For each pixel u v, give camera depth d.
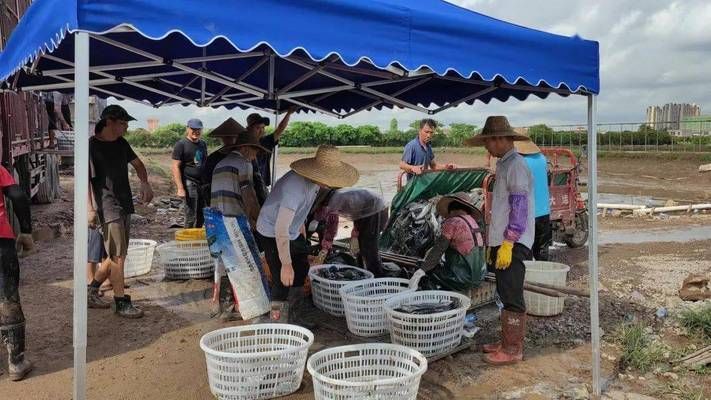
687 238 11.33
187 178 7.95
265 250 4.57
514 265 4.44
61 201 13.40
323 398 3.45
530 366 4.56
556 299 5.73
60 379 4.20
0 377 4.23
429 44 3.29
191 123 7.87
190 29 2.63
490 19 4.03
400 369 3.90
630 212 14.94
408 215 6.68
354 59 3.04
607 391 4.23
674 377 4.56
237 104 7.76
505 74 3.60
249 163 5.12
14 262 4.13
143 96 7.13
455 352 4.68
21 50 3.76
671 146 37.88
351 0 3.04
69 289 6.43
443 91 5.95
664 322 5.87
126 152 5.44
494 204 4.50
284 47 2.85
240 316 5.51
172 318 5.51
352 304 4.85
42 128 12.01
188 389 4.07
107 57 5.11
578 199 9.71
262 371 3.75
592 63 4.12
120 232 5.34
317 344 4.84
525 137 4.32
